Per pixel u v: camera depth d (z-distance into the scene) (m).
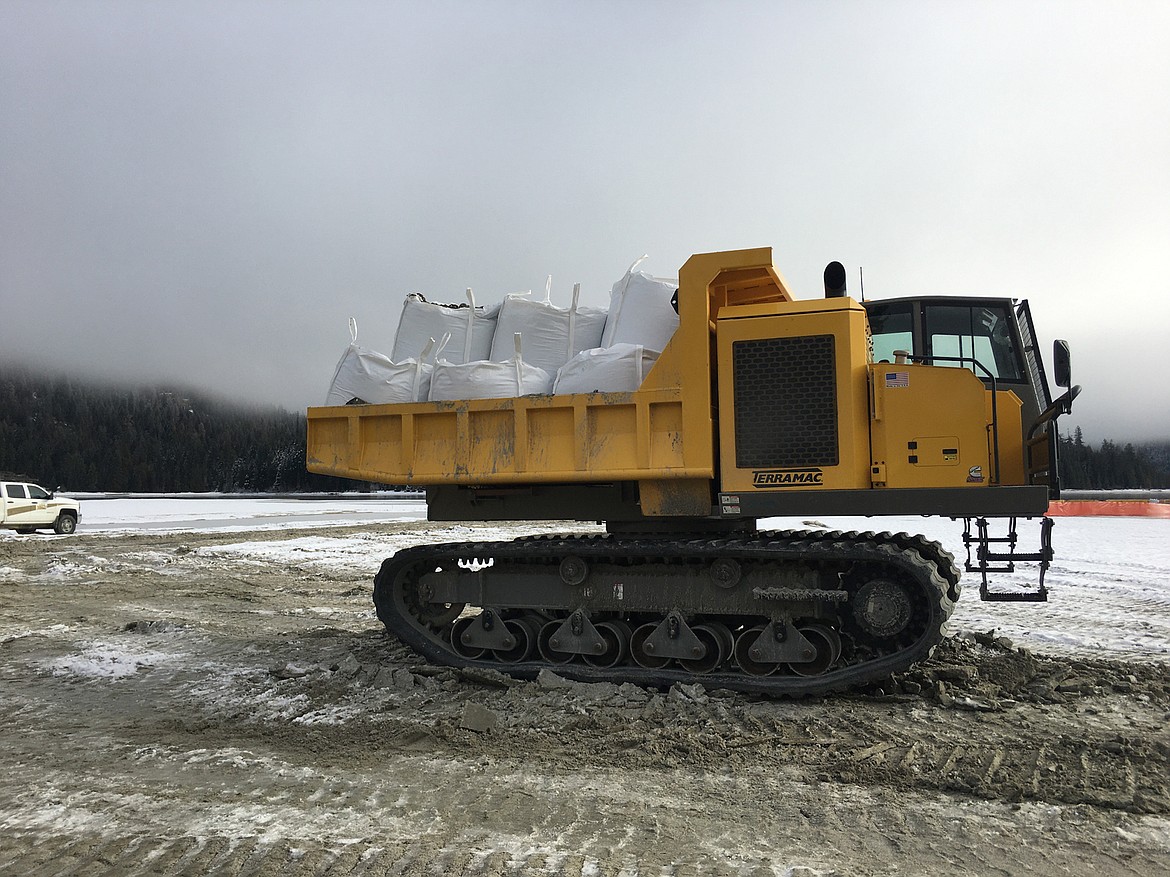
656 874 3.01
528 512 6.25
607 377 5.78
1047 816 3.54
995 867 3.08
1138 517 26.09
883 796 3.79
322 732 4.95
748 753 4.40
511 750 4.53
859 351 5.29
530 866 3.08
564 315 6.55
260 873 3.05
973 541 5.64
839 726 4.81
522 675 6.04
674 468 5.52
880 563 5.31
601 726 4.90
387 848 3.25
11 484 22.55
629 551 5.71
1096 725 4.79
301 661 6.91
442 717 5.16
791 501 5.28
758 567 5.60
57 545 19.16
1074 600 9.71
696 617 5.86
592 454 5.73
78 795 3.92
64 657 7.16
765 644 5.48
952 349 6.45
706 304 5.55
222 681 6.27
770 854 3.19
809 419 5.30
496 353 6.56
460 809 3.68
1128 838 3.31
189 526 27.97
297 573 14.17
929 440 5.18
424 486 6.51
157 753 4.57
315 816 3.61
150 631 8.43
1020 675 5.79
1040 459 5.34
